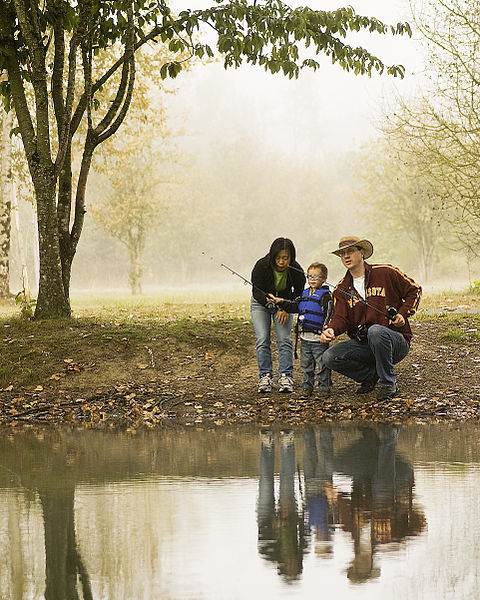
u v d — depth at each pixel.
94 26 15.05
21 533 4.54
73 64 14.55
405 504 5.17
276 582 3.71
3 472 6.40
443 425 8.95
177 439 8.15
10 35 14.53
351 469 6.41
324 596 3.52
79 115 15.16
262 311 10.74
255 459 6.93
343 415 9.67
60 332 13.04
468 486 5.71
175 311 18.91
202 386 10.96
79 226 15.01
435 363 11.48
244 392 10.72
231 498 5.41
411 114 22.62
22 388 11.10
